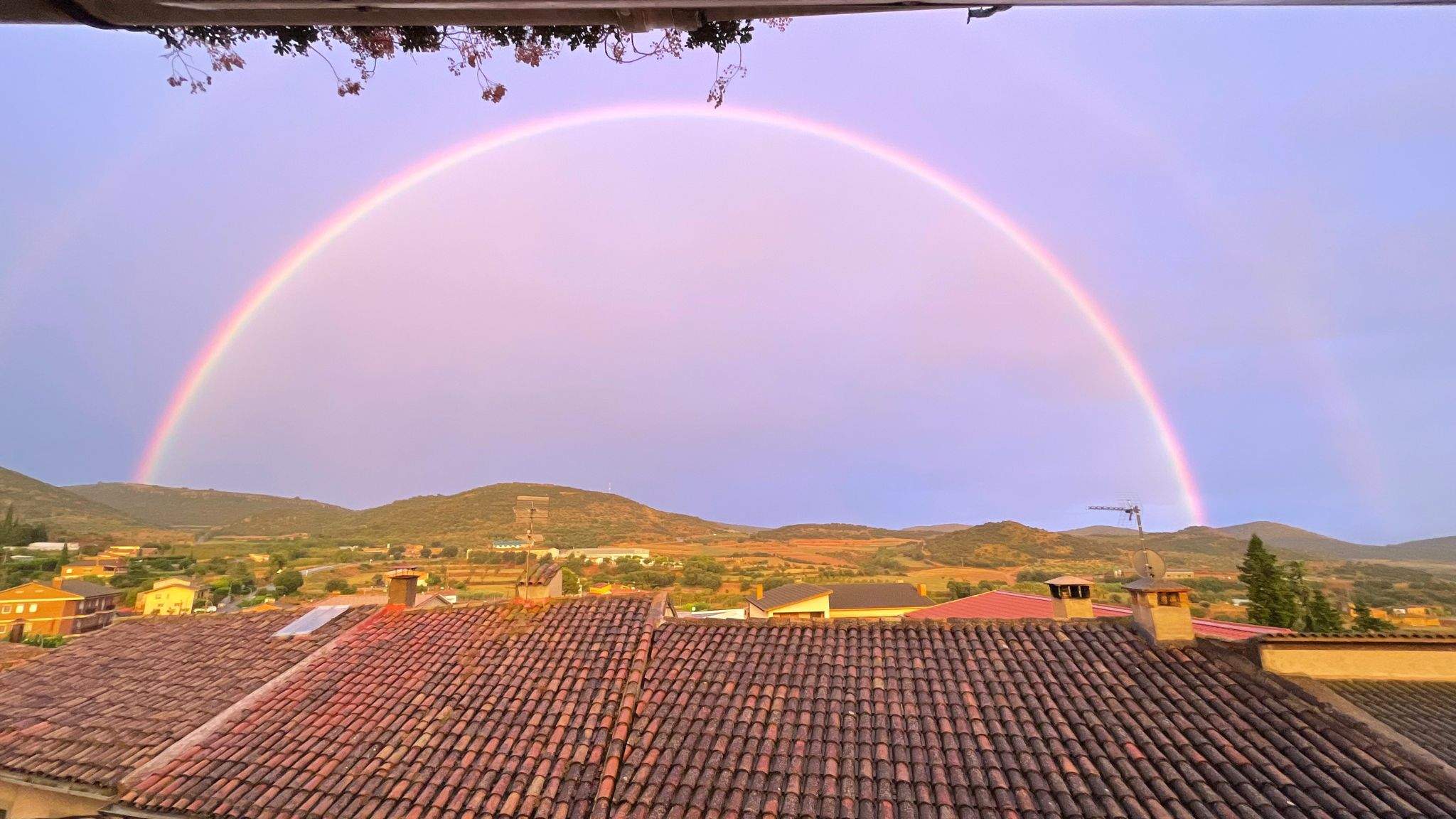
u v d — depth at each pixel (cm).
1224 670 872
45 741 886
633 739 817
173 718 921
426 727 865
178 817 751
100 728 907
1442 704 824
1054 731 772
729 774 738
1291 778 658
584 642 1057
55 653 1163
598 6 169
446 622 1180
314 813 728
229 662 1091
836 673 933
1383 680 888
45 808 826
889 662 958
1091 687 858
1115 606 1870
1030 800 666
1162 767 692
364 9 179
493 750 810
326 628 1194
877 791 698
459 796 738
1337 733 719
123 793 779
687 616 1180
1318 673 895
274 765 805
